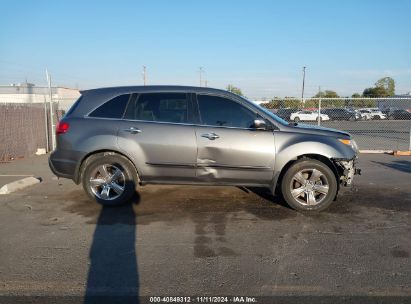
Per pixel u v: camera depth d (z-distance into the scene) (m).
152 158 5.67
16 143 11.83
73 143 5.72
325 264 3.89
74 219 5.30
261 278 3.59
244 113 5.73
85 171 5.81
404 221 5.27
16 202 6.16
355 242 4.48
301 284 3.47
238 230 4.88
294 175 5.62
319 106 13.84
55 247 4.32
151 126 5.68
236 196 6.48
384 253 4.17
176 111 5.76
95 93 5.95
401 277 3.61
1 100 28.72
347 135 5.96
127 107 5.81
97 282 3.51
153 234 4.73
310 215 5.51
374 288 3.40
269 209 5.78
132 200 6.22
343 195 6.65
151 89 5.88
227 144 5.58
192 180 5.74
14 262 3.93
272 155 5.59
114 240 4.54
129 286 3.44
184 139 5.61
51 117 13.55
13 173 8.98
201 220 5.27
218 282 3.51
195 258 4.03
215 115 5.72
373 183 7.72
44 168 9.80
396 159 11.42
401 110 24.36
